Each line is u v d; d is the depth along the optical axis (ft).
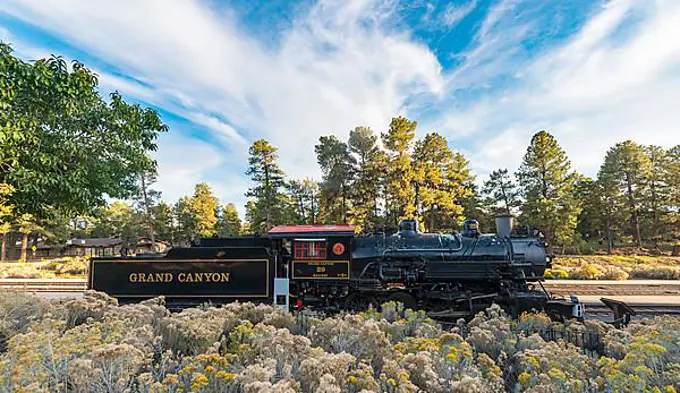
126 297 27.07
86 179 22.57
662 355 10.23
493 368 9.55
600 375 9.94
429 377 8.38
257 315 16.90
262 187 98.17
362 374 8.48
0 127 17.61
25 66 19.12
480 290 26.35
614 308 23.17
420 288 26.30
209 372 8.44
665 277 59.21
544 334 15.30
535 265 26.27
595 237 135.85
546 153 95.04
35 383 7.22
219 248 27.30
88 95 22.68
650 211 123.03
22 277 66.44
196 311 15.35
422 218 84.33
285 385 7.14
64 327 13.52
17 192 21.30
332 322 13.28
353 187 91.04
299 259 27.04
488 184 113.70
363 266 27.07
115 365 8.52
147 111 25.79
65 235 128.98
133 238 137.69
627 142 123.54
